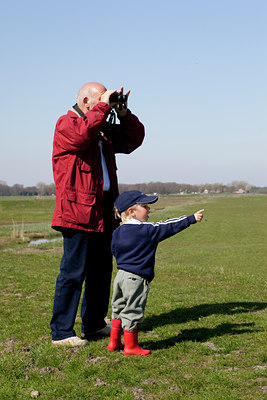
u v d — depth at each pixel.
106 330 4.37
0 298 6.84
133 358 3.51
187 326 4.67
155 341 4.11
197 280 8.63
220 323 4.80
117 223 4.23
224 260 18.41
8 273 9.87
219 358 3.52
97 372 3.29
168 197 160.12
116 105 4.05
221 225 39.16
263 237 29.56
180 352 3.68
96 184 3.83
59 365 3.54
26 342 4.29
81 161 3.75
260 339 4.05
